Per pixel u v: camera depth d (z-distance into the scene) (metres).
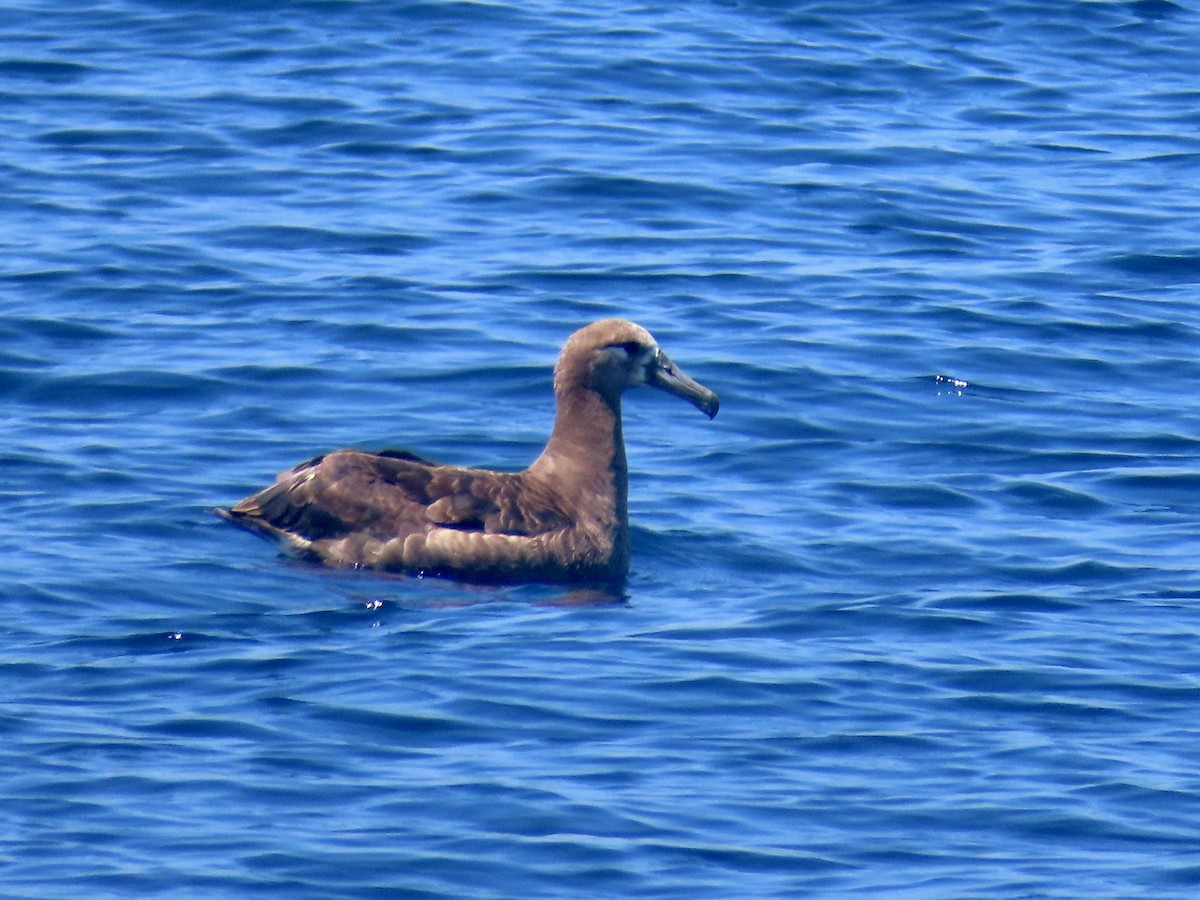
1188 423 19.58
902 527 16.97
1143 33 32.81
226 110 27.55
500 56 30.03
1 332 20.52
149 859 11.20
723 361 20.53
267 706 13.16
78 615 14.53
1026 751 12.79
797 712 13.28
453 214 24.59
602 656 14.16
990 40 32.19
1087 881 11.23
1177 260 23.95
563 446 16.56
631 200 25.22
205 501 16.95
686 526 16.91
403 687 13.48
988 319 22.03
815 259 23.69
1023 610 15.20
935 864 11.38
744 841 11.56
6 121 26.83
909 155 27.19
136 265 22.53
